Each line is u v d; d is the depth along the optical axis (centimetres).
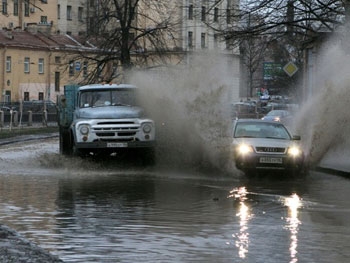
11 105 8475
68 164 2739
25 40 10850
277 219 1517
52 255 1070
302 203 1788
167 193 1964
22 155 3359
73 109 2944
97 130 2644
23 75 10694
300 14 3406
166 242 1254
